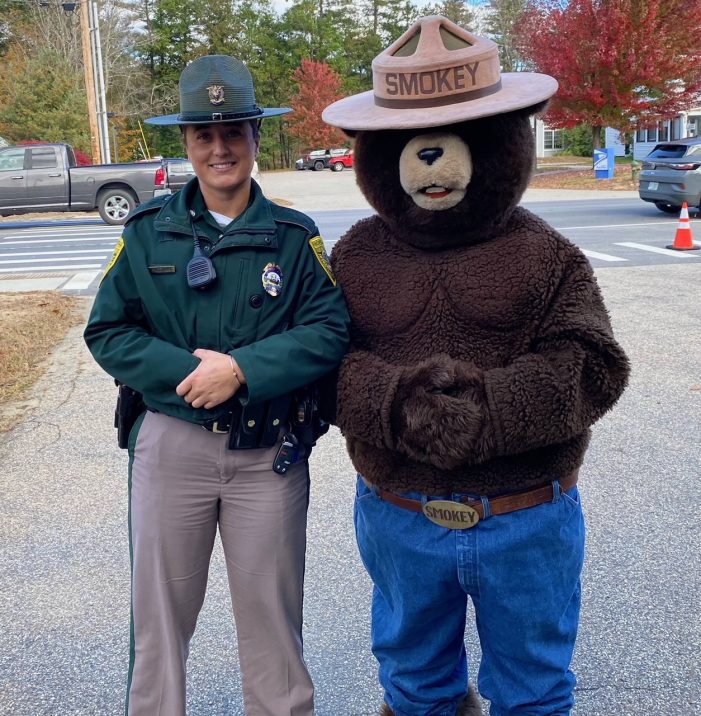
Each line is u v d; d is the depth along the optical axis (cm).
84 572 328
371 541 206
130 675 216
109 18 4409
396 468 194
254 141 207
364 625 289
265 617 213
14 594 313
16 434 482
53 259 1241
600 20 2316
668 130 3700
